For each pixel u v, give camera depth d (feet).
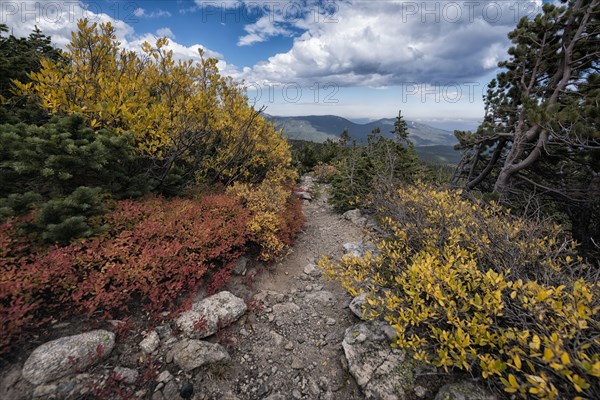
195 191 22.52
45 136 12.19
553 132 20.40
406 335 9.89
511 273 10.00
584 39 23.41
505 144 33.12
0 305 8.23
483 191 36.73
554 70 27.14
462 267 9.58
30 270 9.57
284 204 25.82
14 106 17.03
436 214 14.94
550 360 5.85
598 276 9.43
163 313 11.39
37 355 8.02
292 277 17.72
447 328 9.37
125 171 17.38
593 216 24.36
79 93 15.87
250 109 26.23
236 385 9.25
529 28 27.02
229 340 11.05
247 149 28.07
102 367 8.66
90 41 17.26
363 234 24.29
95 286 10.16
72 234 11.85
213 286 13.58
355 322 12.58
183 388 8.61
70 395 7.54
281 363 10.33
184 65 20.95
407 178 33.45
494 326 7.86
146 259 11.90
